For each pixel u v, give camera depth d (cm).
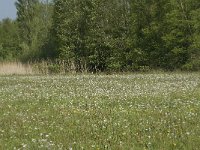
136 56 5191
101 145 1166
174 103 1898
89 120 1545
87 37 5628
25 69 4894
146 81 3134
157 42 5116
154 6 5153
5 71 4816
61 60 5472
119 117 1583
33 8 8738
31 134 1330
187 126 1382
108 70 5381
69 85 2952
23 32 8844
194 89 2455
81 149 1129
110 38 5484
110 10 5594
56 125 1466
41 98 2217
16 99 2197
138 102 1970
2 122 1536
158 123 1441
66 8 5934
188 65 4659
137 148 1130
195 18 4759
